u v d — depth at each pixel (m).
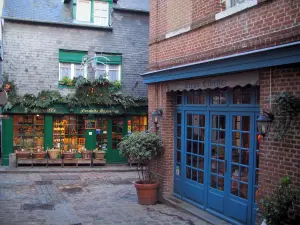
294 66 5.30
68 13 15.34
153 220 7.51
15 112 14.09
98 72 15.48
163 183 9.06
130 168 14.49
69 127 15.17
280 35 5.57
